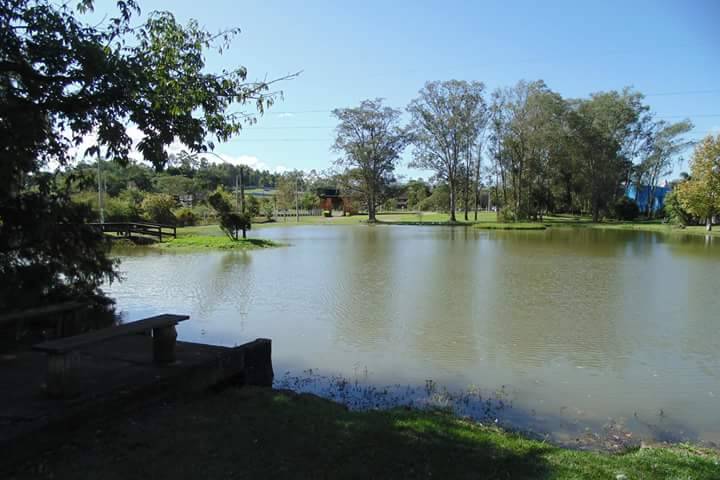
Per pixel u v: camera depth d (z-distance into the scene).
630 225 46.69
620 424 5.11
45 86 5.96
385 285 13.84
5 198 6.50
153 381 4.34
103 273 9.52
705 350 7.81
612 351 7.72
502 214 51.09
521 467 3.53
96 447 3.50
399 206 105.62
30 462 3.26
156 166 6.60
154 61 6.31
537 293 12.64
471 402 5.62
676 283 14.20
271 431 3.91
